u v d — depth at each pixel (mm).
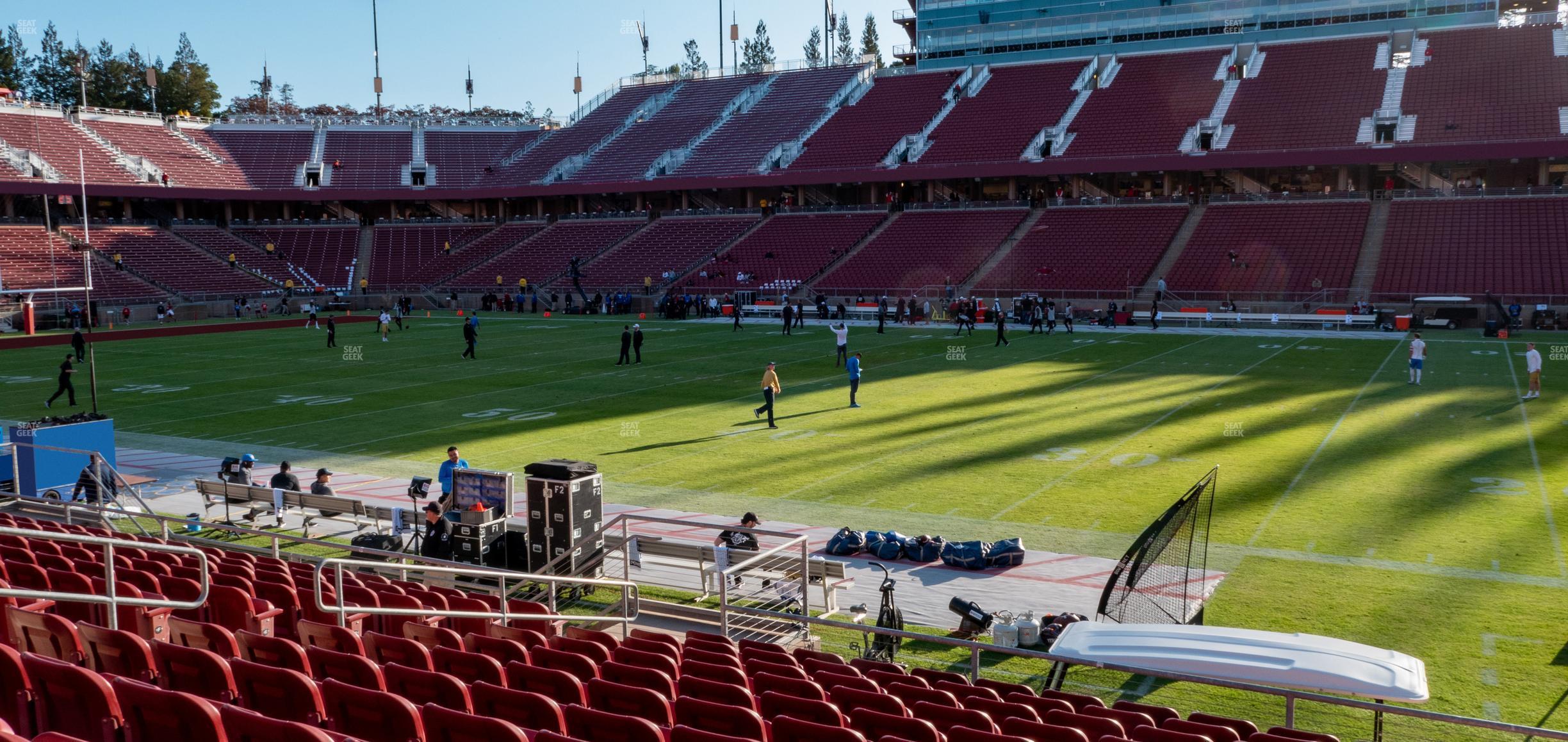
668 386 30953
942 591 13016
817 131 76562
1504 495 16594
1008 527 15625
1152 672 7387
